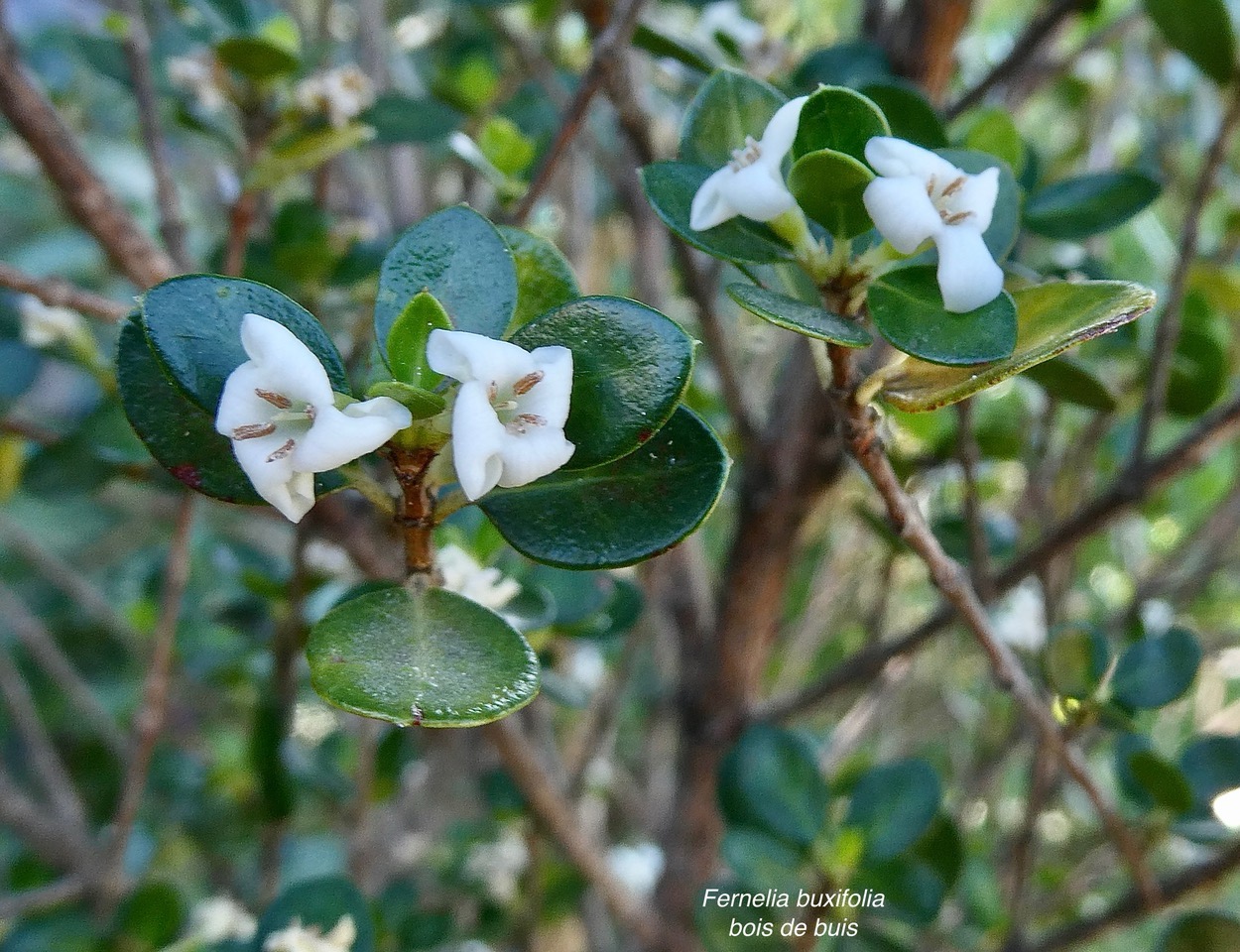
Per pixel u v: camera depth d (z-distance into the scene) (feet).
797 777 0.79
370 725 0.94
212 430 0.56
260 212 1.04
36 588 1.55
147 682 0.85
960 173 0.57
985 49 1.31
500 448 0.53
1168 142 1.16
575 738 1.24
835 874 0.76
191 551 1.21
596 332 0.55
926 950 1.00
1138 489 0.74
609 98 0.75
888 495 0.60
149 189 1.46
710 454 0.56
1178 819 0.76
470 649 0.55
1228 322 1.13
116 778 1.29
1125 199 0.72
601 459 0.54
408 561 0.56
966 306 0.56
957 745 1.37
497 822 1.13
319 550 1.00
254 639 0.97
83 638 1.52
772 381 1.23
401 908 1.00
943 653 1.35
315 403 0.53
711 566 1.33
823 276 0.58
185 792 1.21
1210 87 1.23
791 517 0.88
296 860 1.14
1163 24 0.72
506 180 0.78
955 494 1.16
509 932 1.16
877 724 1.30
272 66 0.76
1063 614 1.00
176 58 0.84
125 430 0.82
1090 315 0.56
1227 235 1.02
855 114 0.57
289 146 0.74
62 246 1.45
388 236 1.01
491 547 0.73
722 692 0.94
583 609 0.75
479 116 0.99
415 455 0.55
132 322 0.56
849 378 0.58
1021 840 0.81
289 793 0.87
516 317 0.59
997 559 0.89
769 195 0.57
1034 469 0.94
